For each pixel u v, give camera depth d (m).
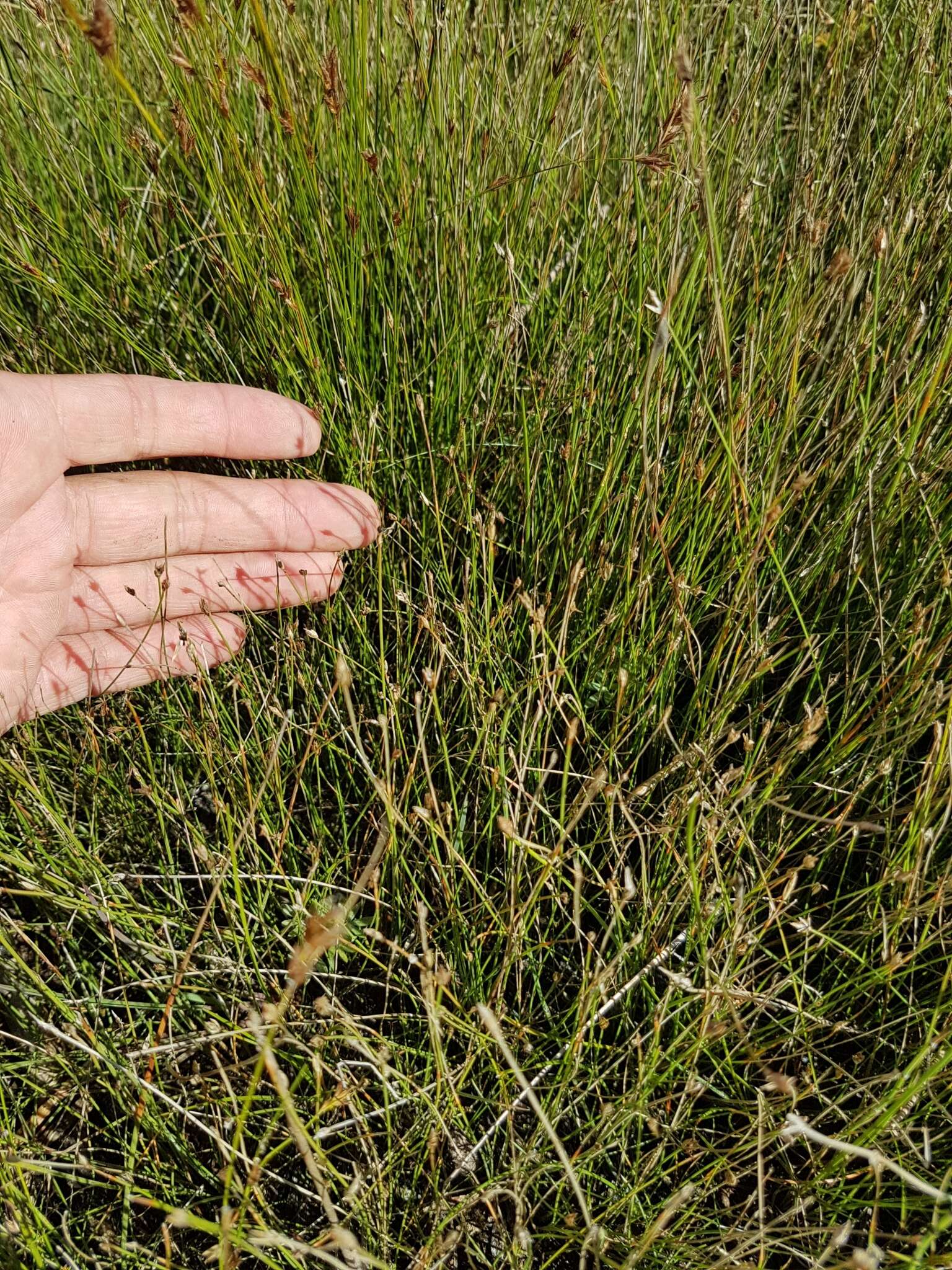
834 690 0.20
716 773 0.17
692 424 0.19
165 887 0.19
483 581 0.21
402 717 0.20
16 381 0.20
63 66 0.26
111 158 0.26
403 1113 0.17
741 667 0.18
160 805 0.18
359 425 0.23
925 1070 0.15
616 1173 0.16
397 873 0.18
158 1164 0.16
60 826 0.17
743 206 0.21
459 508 0.22
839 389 0.21
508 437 0.24
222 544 0.23
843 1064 0.17
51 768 0.21
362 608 0.21
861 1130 0.15
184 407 0.22
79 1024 0.16
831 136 0.25
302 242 0.23
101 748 0.21
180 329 0.26
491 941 0.18
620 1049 0.16
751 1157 0.16
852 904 0.18
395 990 0.18
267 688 0.22
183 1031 0.18
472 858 0.19
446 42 0.23
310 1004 0.18
